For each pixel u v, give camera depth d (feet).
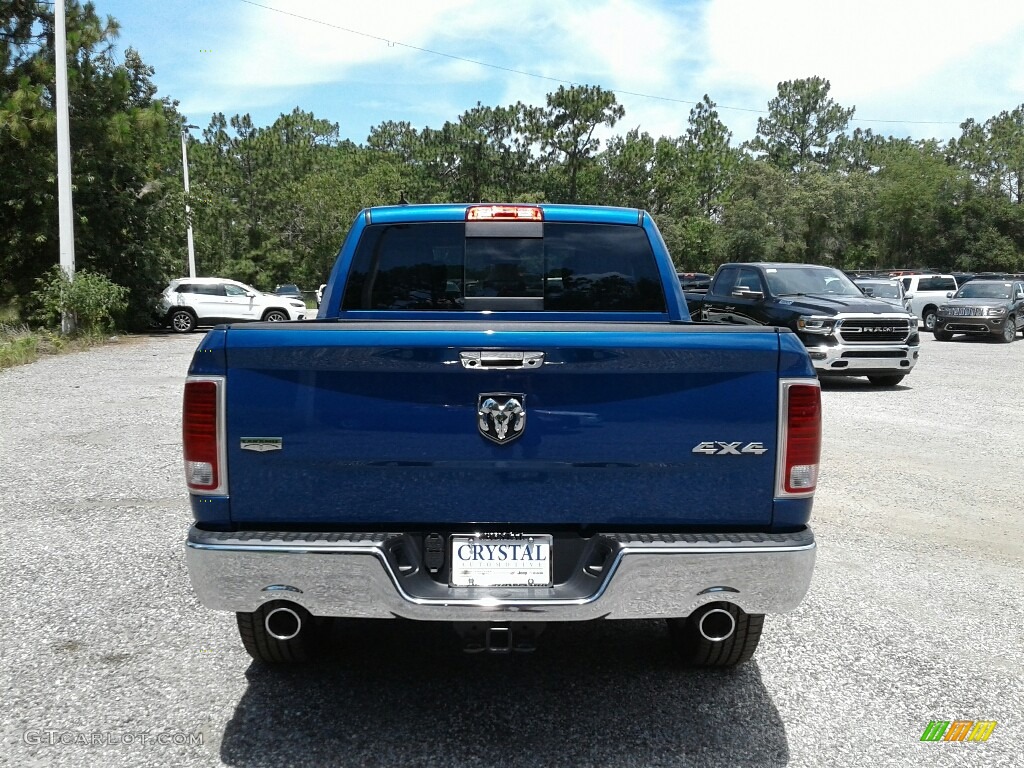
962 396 42.98
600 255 14.79
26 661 12.82
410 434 9.91
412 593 9.86
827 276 49.88
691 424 9.96
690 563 9.73
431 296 14.80
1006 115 269.44
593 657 13.33
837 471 26.43
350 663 12.98
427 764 10.21
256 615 11.82
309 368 9.86
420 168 208.33
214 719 11.21
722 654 12.41
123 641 13.56
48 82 76.07
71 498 21.98
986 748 10.79
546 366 9.82
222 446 9.96
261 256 195.52
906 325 44.91
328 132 308.19
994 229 204.95
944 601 15.94
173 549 18.06
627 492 10.06
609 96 177.99
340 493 10.02
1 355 52.01
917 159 217.36
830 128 315.78
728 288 53.42
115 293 69.62
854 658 13.39
